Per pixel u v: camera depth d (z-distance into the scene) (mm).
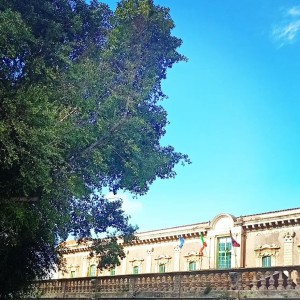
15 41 15430
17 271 19156
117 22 18562
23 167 14477
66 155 16719
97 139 17453
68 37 18250
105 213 22156
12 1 16328
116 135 17703
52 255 21297
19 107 14906
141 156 18547
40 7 17156
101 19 19078
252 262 32094
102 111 17344
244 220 33219
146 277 23062
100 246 23031
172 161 20359
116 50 18109
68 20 18078
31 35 15797
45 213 16109
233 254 33062
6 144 14148
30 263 19781
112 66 18391
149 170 18719
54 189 16031
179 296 20938
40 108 14883
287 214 30812
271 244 31391
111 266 23625
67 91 16781
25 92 15430
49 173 15562
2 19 14969
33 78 16625
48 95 16188
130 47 18469
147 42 18812
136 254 40719
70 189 16016
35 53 16922
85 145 17047
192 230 36344
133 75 18234
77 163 17453
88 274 44469
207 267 34250
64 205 16547
